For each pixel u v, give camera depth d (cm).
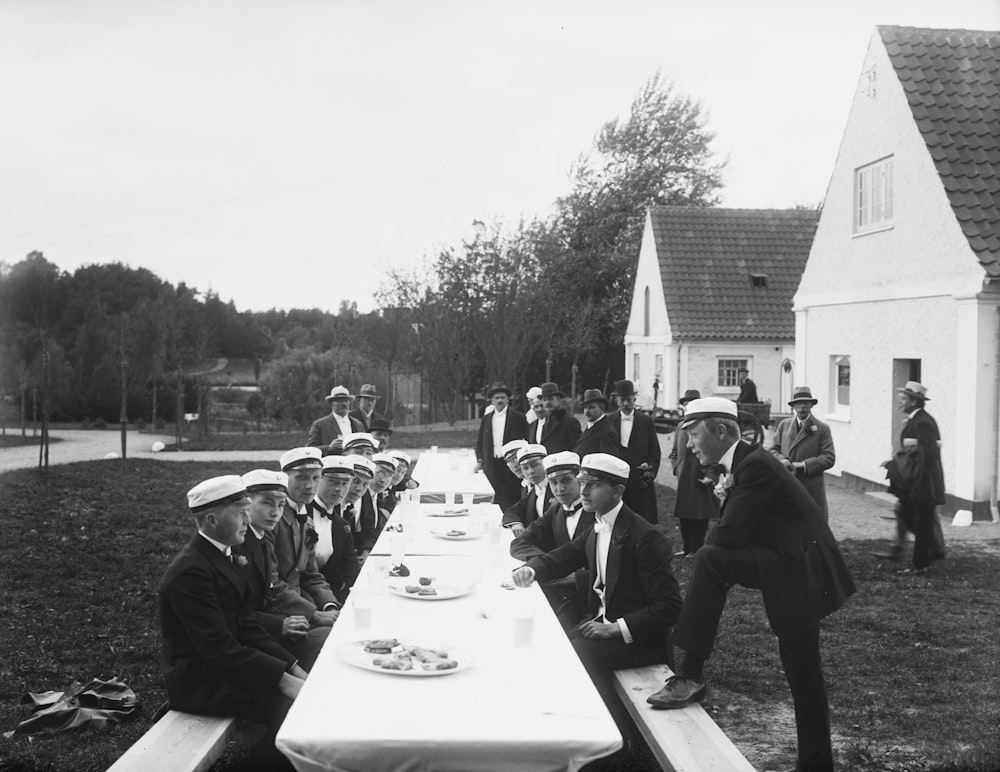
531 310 3484
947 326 1440
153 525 1312
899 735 569
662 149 4556
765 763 533
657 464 1066
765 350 2994
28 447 3169
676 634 488
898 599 911
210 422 4181
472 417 3916
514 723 354
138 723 572
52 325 4178
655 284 3225
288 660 502
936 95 1548
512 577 583
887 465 1062
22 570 987
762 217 3312
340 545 708
